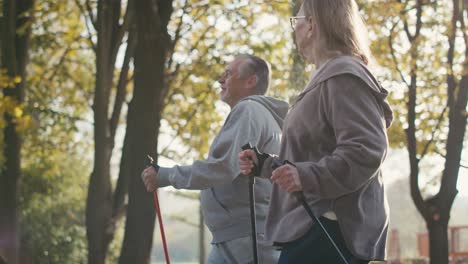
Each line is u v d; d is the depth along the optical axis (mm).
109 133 14336
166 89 15328
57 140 18922
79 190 23422
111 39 13727
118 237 24469
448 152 13406
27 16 13156
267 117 5223
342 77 3420
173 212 25156
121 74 14570
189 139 17797
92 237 12938
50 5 15156
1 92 13742
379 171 3547
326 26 3590
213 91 17141
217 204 5273
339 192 3350
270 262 5219
